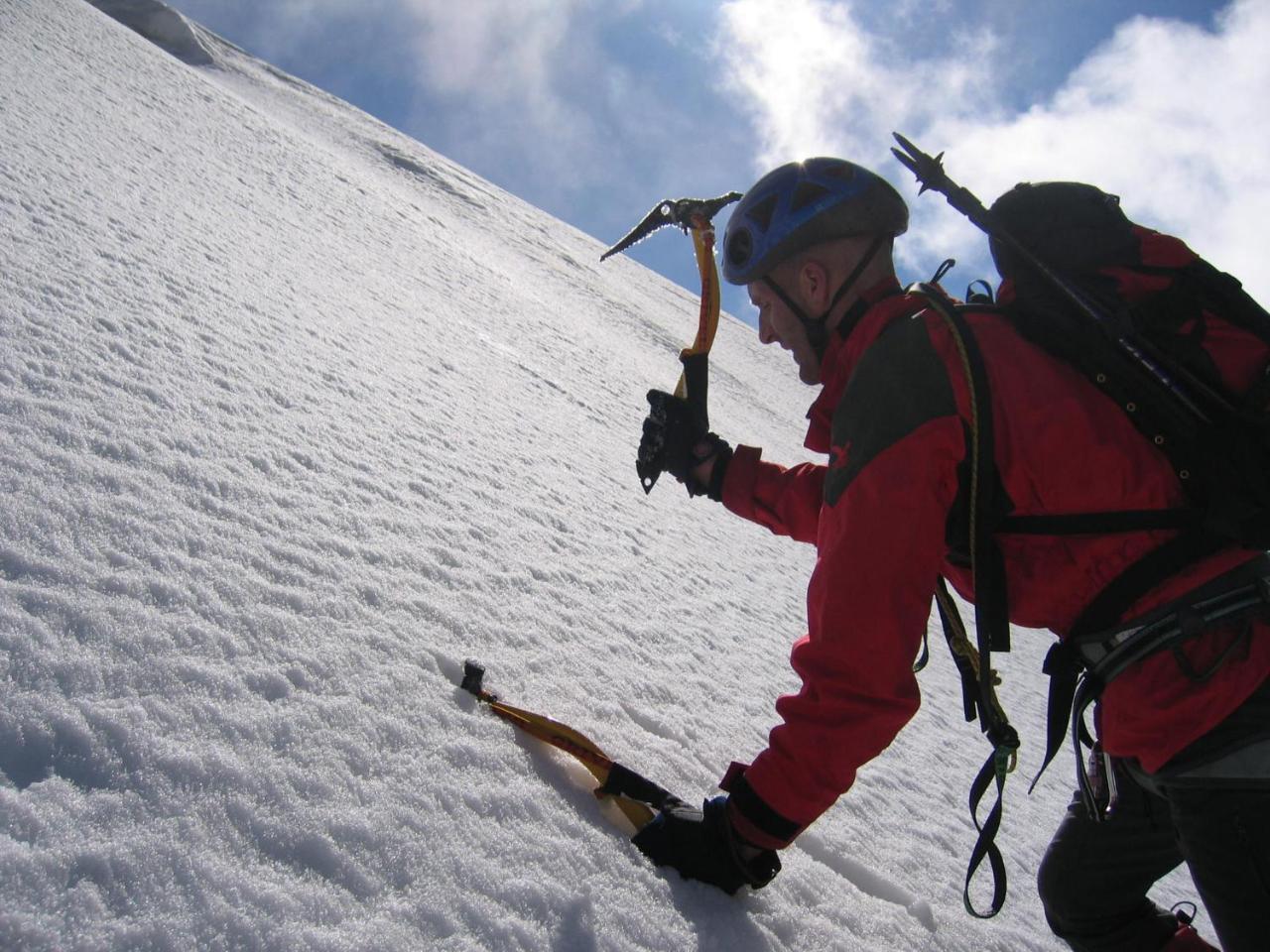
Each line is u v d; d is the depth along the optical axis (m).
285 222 6.30
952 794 2.70
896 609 1.18
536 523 2.98
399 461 2.76
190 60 28.48
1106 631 1.16
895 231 1.32
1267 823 1.10
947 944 1.75
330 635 1.55
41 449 1.67
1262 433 1.06
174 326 2.77
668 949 1.27
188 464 1.91
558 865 1.29
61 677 1.14
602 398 7.21
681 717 2.13
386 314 5.29
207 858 1.00
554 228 31.14
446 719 1.47
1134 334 1.09
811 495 1.56
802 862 1.75
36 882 0.88
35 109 4.95
